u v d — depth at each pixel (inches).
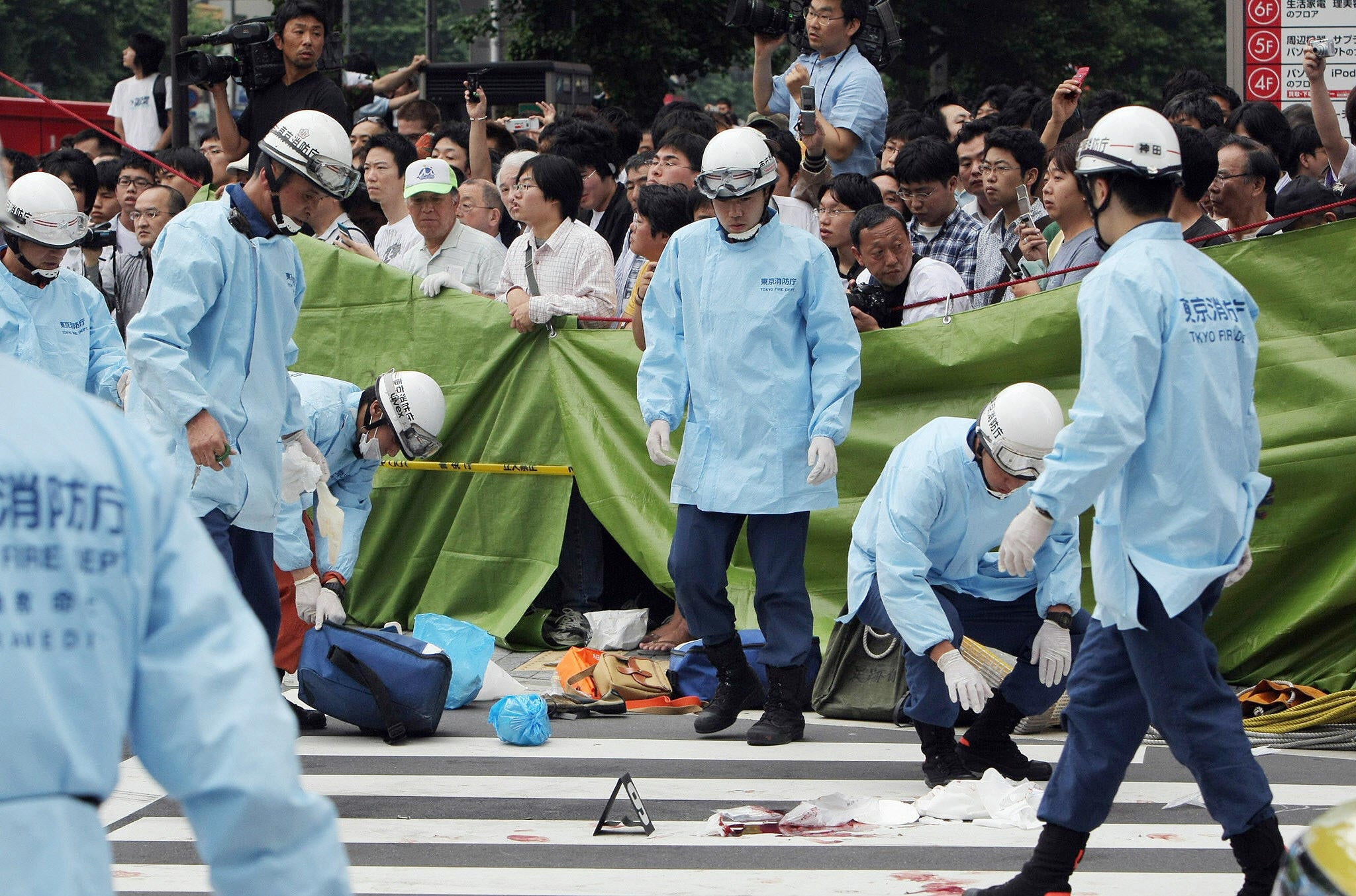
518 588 986.1
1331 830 321.4
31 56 5610.2
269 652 236.4
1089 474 461.4
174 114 1354.6
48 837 208.5
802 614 739.4
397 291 1018.1
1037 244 861.2
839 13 1098.1
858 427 886.4
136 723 225.8
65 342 846.5
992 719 655.8
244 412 642.8
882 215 887.1
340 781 676.7
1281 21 1354.6
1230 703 472.7
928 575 651.5
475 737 762.2
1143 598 472.4
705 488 738.2
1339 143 1078.4
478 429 999.6
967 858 567.8
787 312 731.4
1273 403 798.5
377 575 1029.2
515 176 1106.1
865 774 683.4
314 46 1185.4
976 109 1387.8
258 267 642.8
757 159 713.6
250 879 224.2
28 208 813.2
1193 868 553.6
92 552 217.8
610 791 659.4
